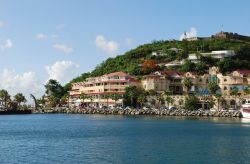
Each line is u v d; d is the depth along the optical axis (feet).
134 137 398.83
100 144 345.72
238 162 260.01
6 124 627.87
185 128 501.97
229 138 386.93
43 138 399.24
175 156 280.92
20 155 288.10
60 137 407.85
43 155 287.28
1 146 337.52
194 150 307.37
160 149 312.91
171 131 460.96
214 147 323.57
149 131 463.01
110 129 497.46
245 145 335.47
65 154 291.17
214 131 459.73
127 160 266.77
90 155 286.25
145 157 277.44
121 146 331.36
